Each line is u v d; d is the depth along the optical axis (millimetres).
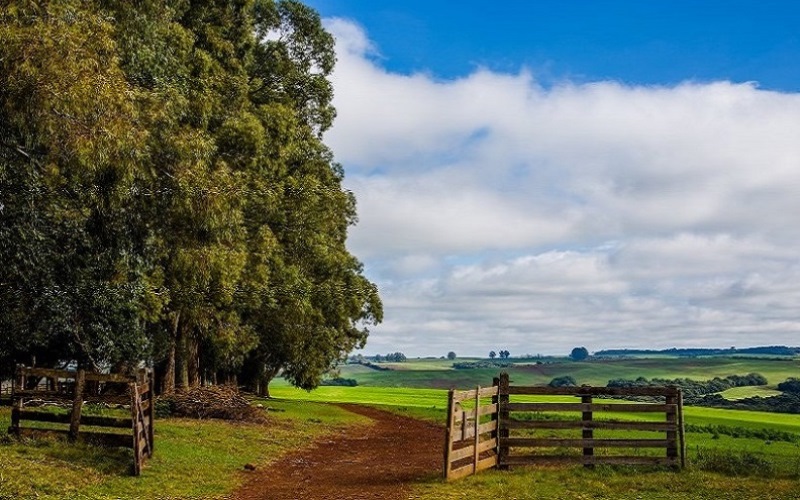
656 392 18812
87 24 19062
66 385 29281
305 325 45312
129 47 24797
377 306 54969
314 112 45250
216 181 28812
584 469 18109
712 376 188000
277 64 43094
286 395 87750
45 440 17297
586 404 18844
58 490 13359
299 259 42531
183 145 26719
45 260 23562
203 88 32594
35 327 28266
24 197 21797
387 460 22531
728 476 17625
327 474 18922
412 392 116938
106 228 25344
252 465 19328
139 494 14172
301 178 42875
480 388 18109
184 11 35188
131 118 19688
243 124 34188
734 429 40938
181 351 39281
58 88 17047
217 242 30250
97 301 25422
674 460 18594
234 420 31297
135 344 28375
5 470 13875
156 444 20469
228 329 36969
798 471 18047
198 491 15180
